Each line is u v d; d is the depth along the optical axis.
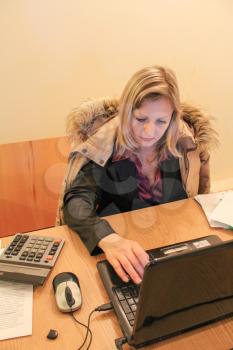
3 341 0.69
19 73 1.68
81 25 1.68
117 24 1.74
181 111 1.16
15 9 1.54
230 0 1.89
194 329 0.72
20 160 1.50
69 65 1.75
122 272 0.82
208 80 2.10
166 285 0.57
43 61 1.70
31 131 1.84
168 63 1.96
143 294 0.56
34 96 1.76
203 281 0.60
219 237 0.97
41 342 0.69
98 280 0.84
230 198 1.16
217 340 0.70
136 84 0.99
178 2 1.80
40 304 0.77
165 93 0.98
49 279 0.84
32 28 1.61
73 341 0.69
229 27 1.97
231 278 0.62
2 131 1.79
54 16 1.62
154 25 1.82
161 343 0.69
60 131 1.90
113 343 0.69
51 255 0.90
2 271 0.84
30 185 1.53
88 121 1.16
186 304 0.63
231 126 2.30
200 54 2.00
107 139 1.13
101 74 1.84
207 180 1.35
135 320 0.61
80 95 1.85
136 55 1.86
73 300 0.76
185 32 1.90
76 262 0.90
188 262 0.55
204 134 1.22
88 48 1.75
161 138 1.11
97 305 0.77
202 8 1.86
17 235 0.96
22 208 1.53
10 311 0.75
